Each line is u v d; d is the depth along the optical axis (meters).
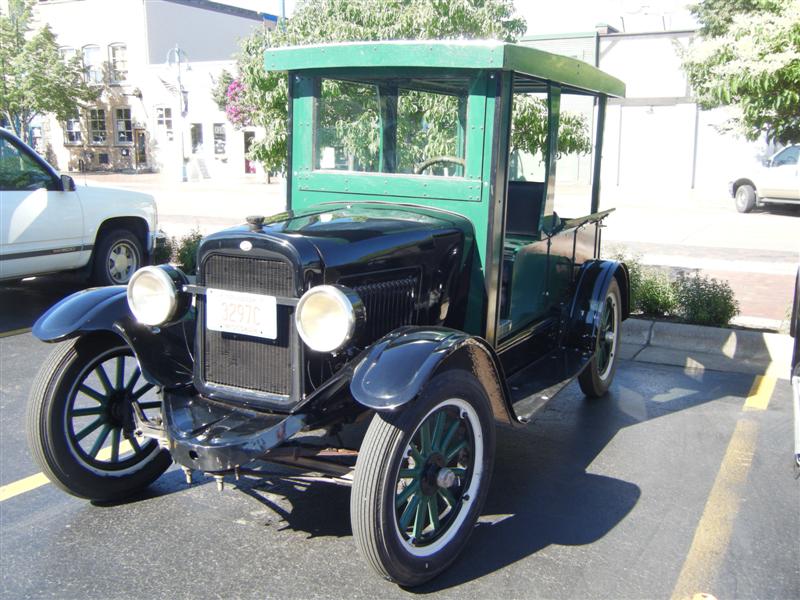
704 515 3.60
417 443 3.05
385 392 2.70
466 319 3.82
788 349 5.97
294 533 3.44
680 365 6.00
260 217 3.17
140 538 3.39
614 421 4.83
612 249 7.92
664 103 23.69
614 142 24.62
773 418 4.87
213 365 3.31
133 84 33.44
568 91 4.54
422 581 2.98
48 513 3.62
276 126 6.67
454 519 3.15
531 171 4.33
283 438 2.96
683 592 2.98
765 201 16.25
